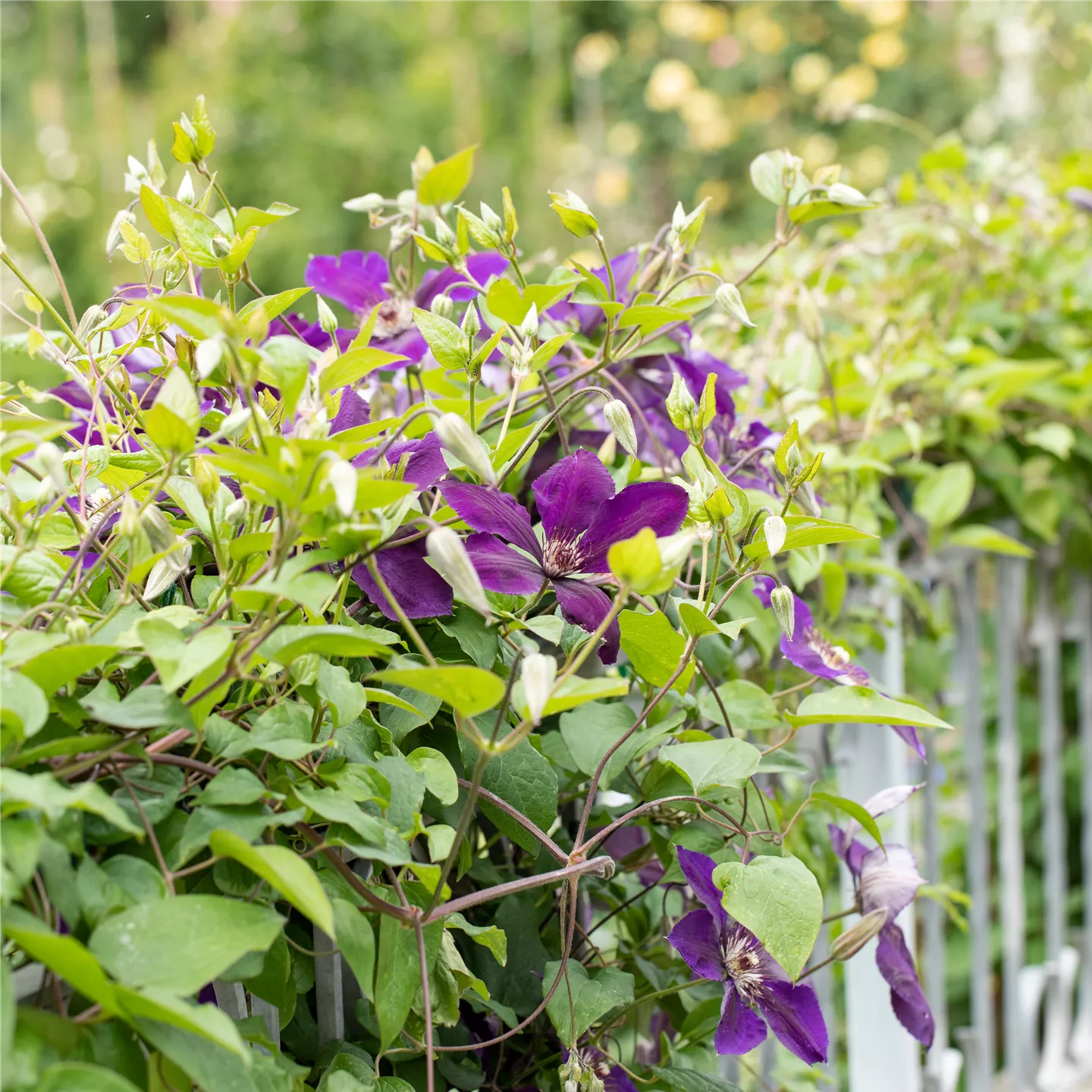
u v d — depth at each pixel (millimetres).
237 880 833
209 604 899
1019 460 2314
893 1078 2018
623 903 1338
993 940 2898
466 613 1060
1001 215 2371
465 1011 1225
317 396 915
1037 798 2969
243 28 6578
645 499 1041
